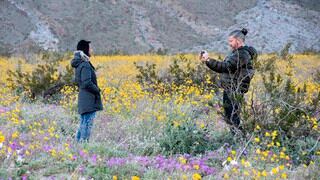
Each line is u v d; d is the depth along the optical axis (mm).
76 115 17359
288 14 182625
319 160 10367
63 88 24016
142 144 12125
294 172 9828
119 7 180375
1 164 9500
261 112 12531
